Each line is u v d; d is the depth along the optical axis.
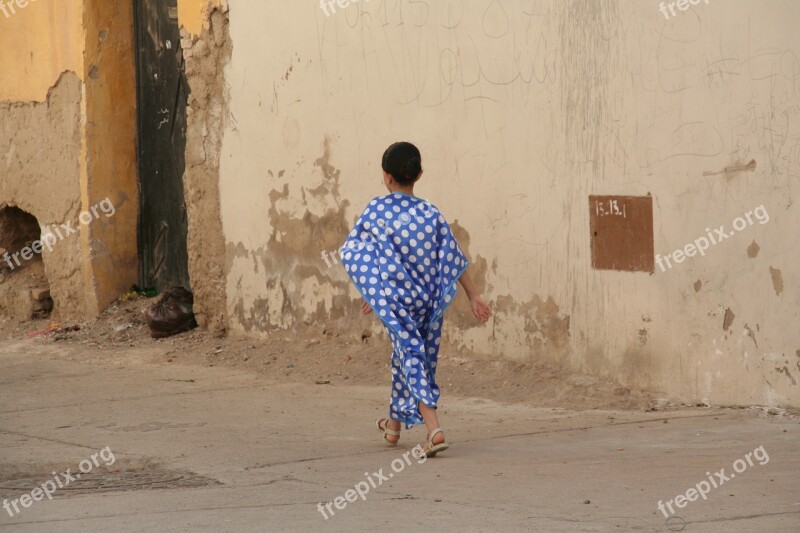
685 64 10.91
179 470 9.20
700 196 10.89
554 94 12.05
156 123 17.83
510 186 12.55
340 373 13.77
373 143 13.88
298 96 14.70
